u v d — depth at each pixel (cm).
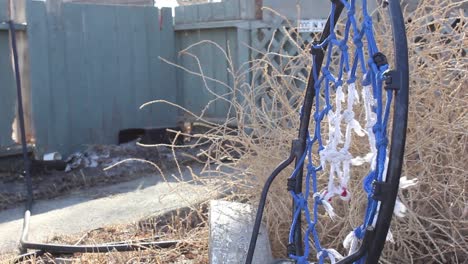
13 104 791
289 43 815
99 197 651
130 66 927
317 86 274
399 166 203
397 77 205
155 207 577
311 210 367
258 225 294
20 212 611
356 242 229
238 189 434
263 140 407
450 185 356
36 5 809
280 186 386
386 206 205
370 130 227
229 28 922
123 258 425
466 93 383
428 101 375
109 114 902
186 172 755
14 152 784
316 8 840
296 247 283
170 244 441
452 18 405
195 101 980
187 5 968
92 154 827
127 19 920
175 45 990
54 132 834
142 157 811
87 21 870
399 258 363
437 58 396
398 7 218
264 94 509
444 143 370
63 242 483
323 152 253
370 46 228
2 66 780
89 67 876
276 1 859
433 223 344
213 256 347
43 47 819
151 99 955
